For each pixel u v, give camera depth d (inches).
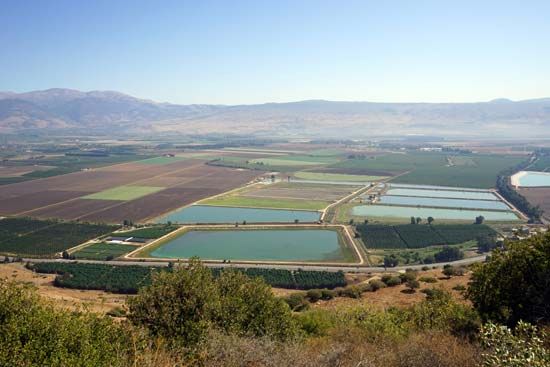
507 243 971.3
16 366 514.9
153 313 795.4
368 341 805.9
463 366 583.5
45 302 658.8
